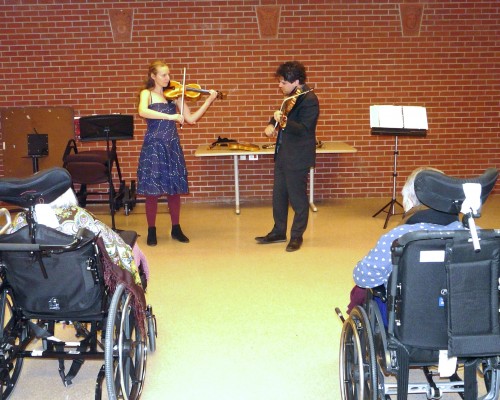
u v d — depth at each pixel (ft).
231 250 16.52
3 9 20.35
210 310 12.58
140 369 9.21
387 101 21.50
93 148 21.39
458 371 10.18
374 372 7.59
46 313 8.37
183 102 16.08
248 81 21.18
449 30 21.06
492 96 21.62
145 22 20.62
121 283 8.28
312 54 21.06
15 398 9.43
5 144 20.76
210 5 20.59
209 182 21.98
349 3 20.74
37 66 20.76
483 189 6.89
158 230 18.57
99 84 20.98
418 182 6.88
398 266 6.86
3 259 7.95
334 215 20.07
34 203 7.52
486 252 6.64
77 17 20.49
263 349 10.86
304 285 13.91
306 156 15.70
